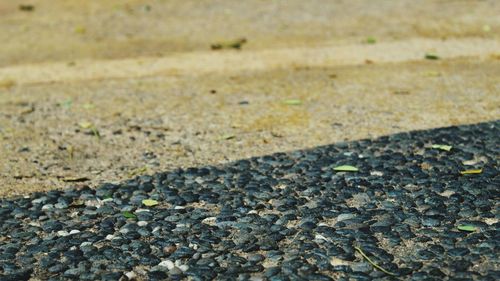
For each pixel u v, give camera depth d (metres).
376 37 15.25
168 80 12.89
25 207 7.98
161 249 6.92
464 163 8.52
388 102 10.99
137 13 18.39
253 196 7.94
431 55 13.59
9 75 13.73
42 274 6.57
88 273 6.56
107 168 9.06
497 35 14.97
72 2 19.98
